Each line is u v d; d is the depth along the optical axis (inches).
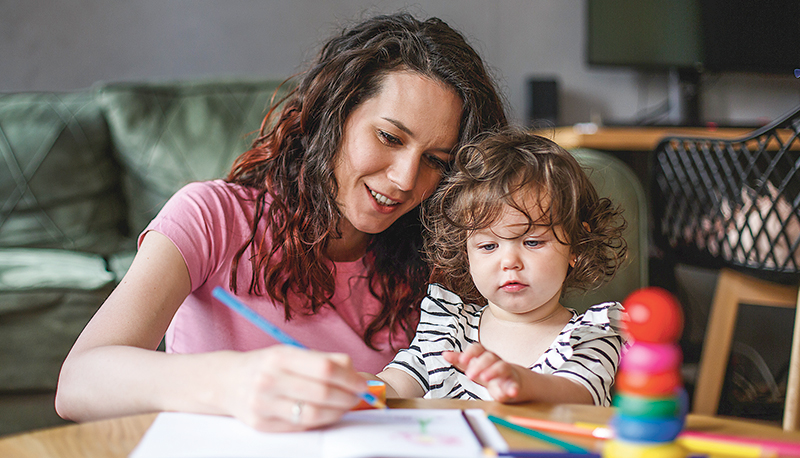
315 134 37.1
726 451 17.7
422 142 34.2
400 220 41.0
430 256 39.9
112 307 30.2
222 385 21.1
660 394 16.7
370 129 34.0
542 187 34.0
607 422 22.0
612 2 109.6
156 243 33.9
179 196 37.1
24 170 80.0
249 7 105.3
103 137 84.3
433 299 38.4
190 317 37.9
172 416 21.7
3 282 61.5
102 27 99.3
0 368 61.0
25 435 20.3
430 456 17.6
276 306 37.8
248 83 89.0
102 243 81.9
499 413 23.0
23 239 79.0
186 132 85.0
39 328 61.8
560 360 32.7
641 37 110.1
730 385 70.8
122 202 85.7
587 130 90.0
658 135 86.1
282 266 36.8
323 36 107.0
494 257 34.8
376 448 18.2
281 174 38.5
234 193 38.5
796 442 19.3
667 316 16.6
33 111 83.0
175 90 87.4
